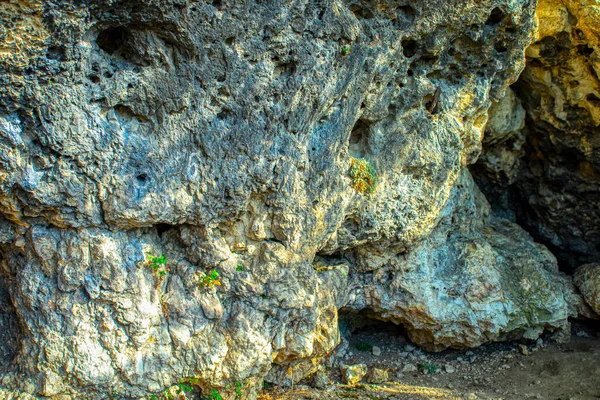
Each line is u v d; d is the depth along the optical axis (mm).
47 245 6066
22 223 6000
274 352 7156
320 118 6867
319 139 6914
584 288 9461
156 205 6141
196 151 6230
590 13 8016
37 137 5512
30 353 6191
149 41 5684
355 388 8102
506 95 9406
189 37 5672
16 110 5359
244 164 6402
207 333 6785
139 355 6469
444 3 6926
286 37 6156
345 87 6730
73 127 5574
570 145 9703
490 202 11055
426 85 7562
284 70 6391
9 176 5539
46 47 5125
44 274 6164
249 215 6852
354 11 6758
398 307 8656
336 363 8695
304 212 6980
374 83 7105
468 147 8672
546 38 8633
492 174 10445
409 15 6961
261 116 6367
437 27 7105
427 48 7250
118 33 5754
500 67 7848
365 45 6668
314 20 6246
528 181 10664
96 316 6262
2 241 6102
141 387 6508
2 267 6398
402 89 7523
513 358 9133
